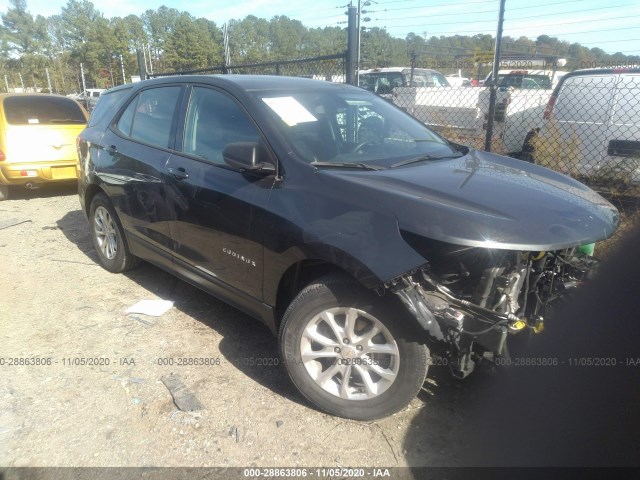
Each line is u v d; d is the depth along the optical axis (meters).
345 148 3.24
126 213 4.27
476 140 6.95
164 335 3.66
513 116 7.82
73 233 6.25
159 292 4.40
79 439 2.63
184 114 3.75
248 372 3.20
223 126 3.42
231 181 3.17
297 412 2.82
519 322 2.36
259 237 2.95
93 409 2.86
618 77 5.86
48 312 4.05
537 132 6.29
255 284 3.08
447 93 8.66
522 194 2.73
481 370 3.00
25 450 2.56
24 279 4.75
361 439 2.60
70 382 3.11
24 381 3.12
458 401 2.87
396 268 2.33
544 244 2.33
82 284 4.60
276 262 2.88
